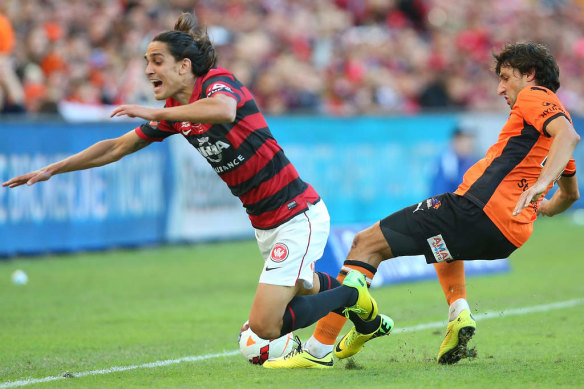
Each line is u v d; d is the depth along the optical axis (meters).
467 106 65.62
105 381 16.86
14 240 37.75
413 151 52.03
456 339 18.16
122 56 50.72
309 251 16.94
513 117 17.48
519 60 17.67
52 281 33.75
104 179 40.56
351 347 18.58
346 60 62.19
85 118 44.56
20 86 44.22
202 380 16.64
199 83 16.30
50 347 21.83
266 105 52.78
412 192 52.16
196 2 57.78
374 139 49.97
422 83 63.56
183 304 29.09
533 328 23.91
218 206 45.50
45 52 46.38
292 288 16.77
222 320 26.12
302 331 24.41
